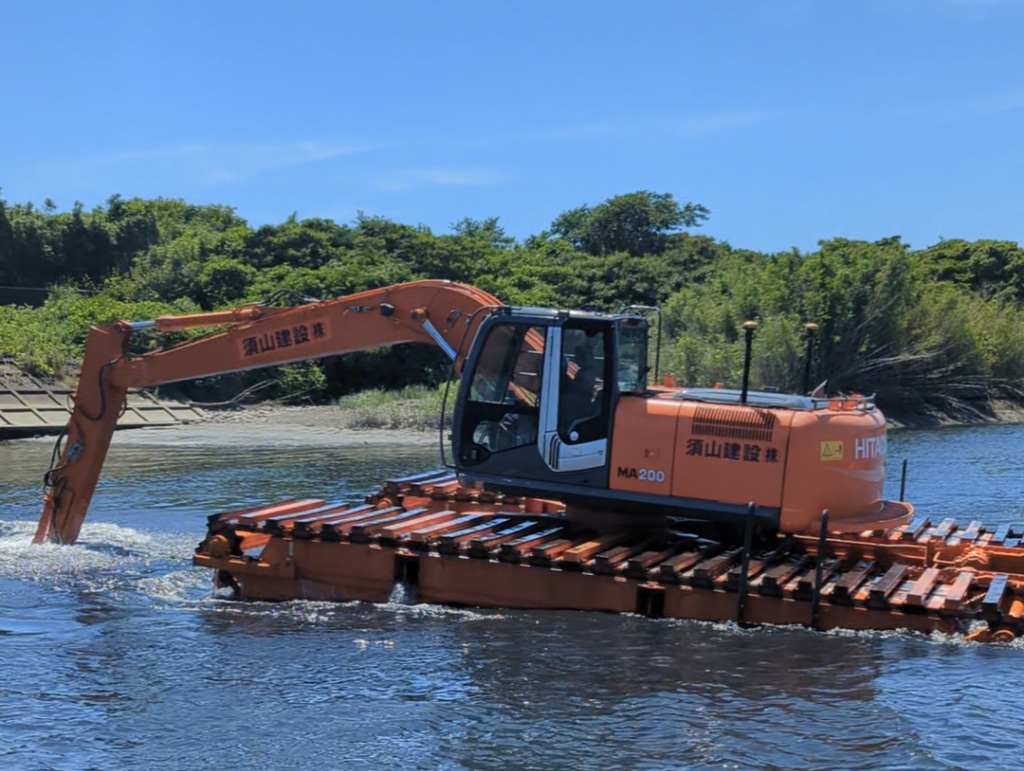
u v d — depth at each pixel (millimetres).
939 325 38875
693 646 8820
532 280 47906
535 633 9258
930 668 8219
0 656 8930
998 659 8430
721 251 54906
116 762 6770
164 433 27859
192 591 11086
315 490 18281
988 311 42750
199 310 39531
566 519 10969
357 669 8500
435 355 38438
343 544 10469
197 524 14992
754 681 8031
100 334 12555
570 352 10273
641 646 8852
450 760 6750
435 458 23203
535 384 10328
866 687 7840
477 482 10484
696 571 9445
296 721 7441
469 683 8133
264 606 10398
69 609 10398
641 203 59750
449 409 30594
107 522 15062
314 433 28250
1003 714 7301
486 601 10078
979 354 40188
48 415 27953
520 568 9953
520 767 6629
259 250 44406
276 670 8516
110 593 10984
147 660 8805
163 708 7715
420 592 10289
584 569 9789
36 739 7133
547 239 62156
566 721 7348
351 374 37625
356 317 11945
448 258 46250
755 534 10219
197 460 22594
